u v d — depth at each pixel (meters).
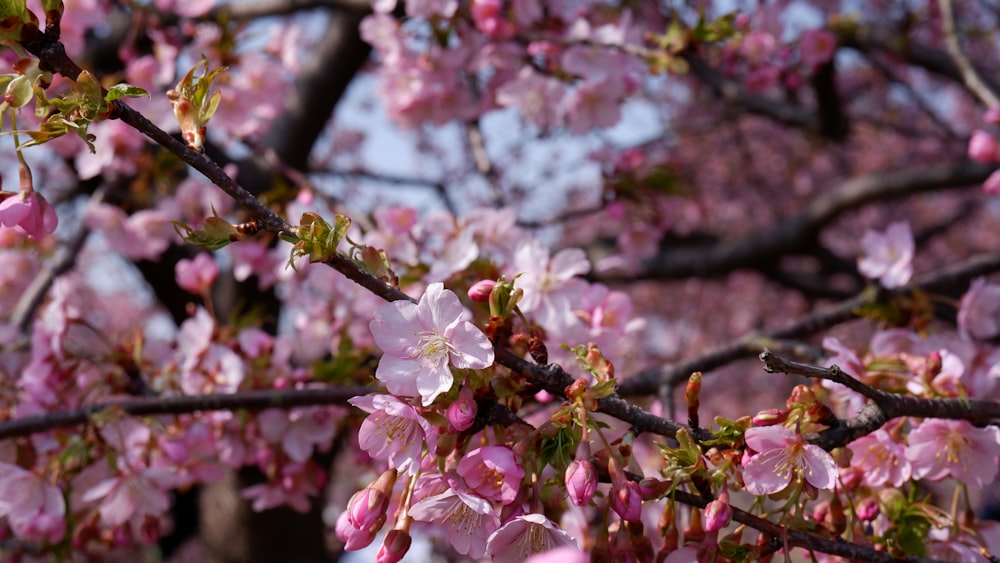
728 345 3.07
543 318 2.37
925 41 6.68
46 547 2.61
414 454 1.50
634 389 2.91
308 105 5.15
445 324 1.52
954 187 5.32
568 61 3.48
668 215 4.59
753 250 5.69
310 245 1.49
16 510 2.38
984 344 2.64
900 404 1.75
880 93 9.39
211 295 5.10
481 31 3.50
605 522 1.56
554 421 1.51
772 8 4.30
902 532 1.87
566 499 2.15
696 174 9.05
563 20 3.80
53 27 1.49
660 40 3.28
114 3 4.45
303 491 3.02
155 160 3.85
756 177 9.73
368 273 1.55
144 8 4.04
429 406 1.52
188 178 4.22
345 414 2.92
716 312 10.11
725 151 9.61
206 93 1.55
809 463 1.58
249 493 3.00
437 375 1.49
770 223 9.89
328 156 8.62
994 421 2.07
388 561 1.46
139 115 1.47
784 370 1.60
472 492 1.50
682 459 1.55
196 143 1.52
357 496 1.53
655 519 2.33
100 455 2.56
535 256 2.43
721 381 9.47
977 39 6.91
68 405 2.78
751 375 9.81
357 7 4.60
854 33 4.73
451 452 1.57
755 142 9.68
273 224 1.52
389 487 1.53
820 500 2.04
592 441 1.58
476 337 1.50
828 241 10.02
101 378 2.79
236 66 3.91
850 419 1.73
